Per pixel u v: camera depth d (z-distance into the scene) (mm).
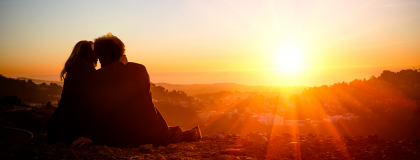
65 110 3598
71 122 3625
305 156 3555
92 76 3543
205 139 4973
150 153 3660
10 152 2922
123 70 3662
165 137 4176
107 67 3613
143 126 3857
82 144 3562
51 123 3707
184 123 119812
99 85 3559
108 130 3680
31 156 2885
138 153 3568
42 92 172250
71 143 3639
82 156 3107
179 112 132625
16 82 166125
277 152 3807
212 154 3719
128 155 3369
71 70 3539
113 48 3652
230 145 4238
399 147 3629
